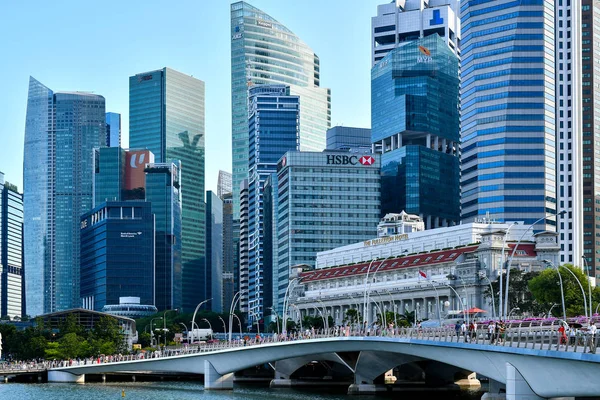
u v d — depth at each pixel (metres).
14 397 185.00
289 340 187.00
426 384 186.88
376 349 155.12
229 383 198.62
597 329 105.56
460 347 121.19
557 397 105.12
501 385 136.88
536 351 100.38
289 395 175.88
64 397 182.38
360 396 170.25
